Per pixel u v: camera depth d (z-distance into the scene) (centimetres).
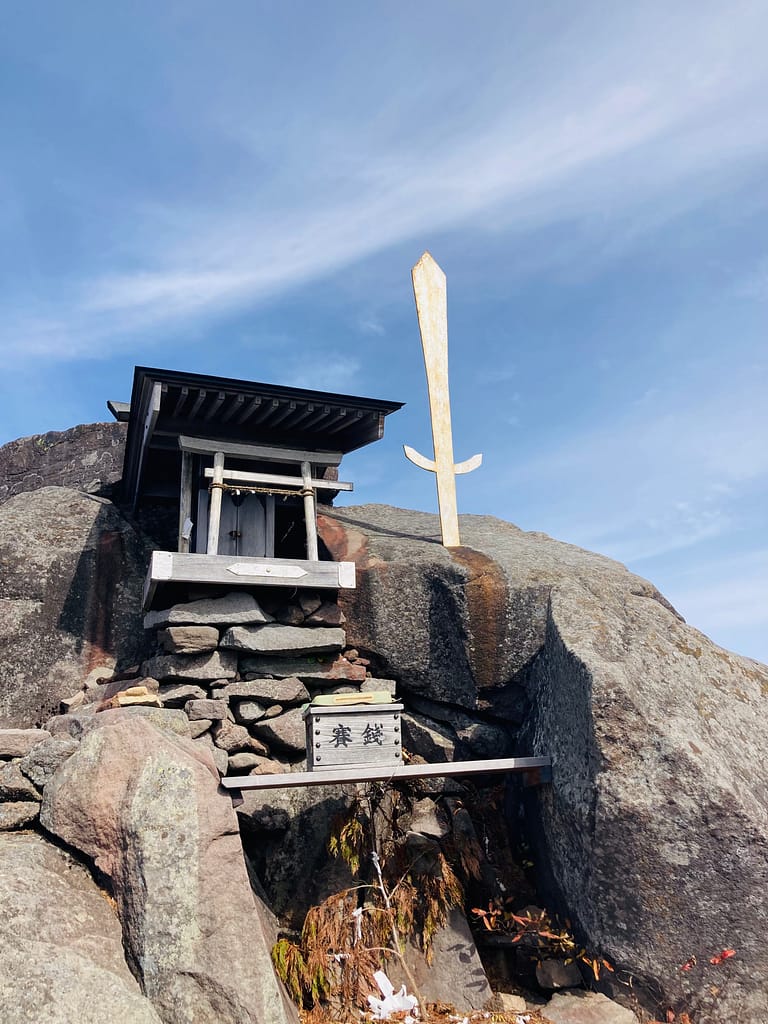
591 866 216
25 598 301
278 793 263
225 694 272
